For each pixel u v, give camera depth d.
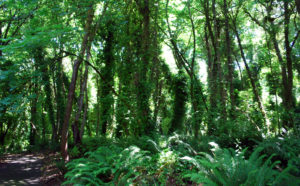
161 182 5.36
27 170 8.59
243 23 15.55
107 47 13.03
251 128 8.66
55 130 16.98
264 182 3.56
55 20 8.73
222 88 10.70
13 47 5.86
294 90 16.27
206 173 4.36
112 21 12.18
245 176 3.97
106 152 6.46
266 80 14.30
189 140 8.95
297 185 3.23
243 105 11.35
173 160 6.10
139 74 10.80
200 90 11.48
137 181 5.31
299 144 6.18
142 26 12.16
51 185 6.39
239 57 18.36
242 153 4.70
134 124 10.38
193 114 11.17
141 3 11.34
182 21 14.51
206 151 7.43
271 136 8.09
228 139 8.05
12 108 7.09
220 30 14.83
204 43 16.94
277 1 11.70
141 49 11.09
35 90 8.80
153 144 7.96
